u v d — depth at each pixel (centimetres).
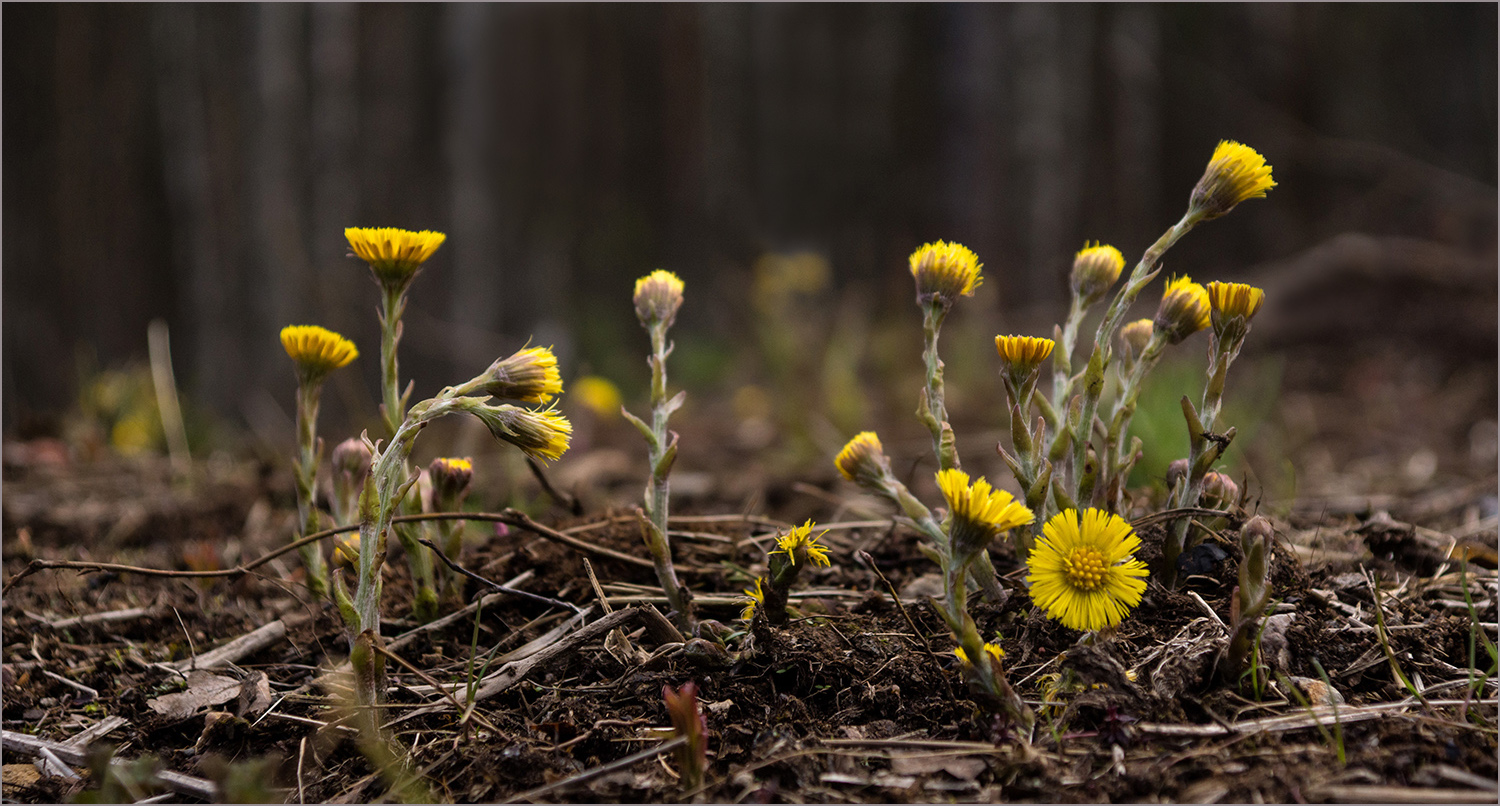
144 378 385
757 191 881
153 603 189
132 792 122
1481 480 277
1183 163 767
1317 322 489
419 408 123
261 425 555
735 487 300
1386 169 686
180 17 662
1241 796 106
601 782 115
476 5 722
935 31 816
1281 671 127
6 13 677
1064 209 694
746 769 116
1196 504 137
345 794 121
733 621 158
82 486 296
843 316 544
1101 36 746
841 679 131
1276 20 752
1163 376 315
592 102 816
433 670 148
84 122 685
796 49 880
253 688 144
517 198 754
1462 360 435
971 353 480
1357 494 266
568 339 645
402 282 144
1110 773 111
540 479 196
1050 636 135
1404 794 104
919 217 827
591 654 144
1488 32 789
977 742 118
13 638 174
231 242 654
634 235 827
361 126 689
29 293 677
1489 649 132
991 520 110
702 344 670
